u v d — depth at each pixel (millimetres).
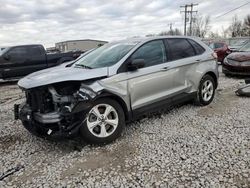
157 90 4797
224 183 2906
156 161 3480
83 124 3852
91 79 3971
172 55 5160
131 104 4395
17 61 11789
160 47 5016
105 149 3953
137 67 4352
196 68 5582
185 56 5426
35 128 3979
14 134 4848
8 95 9172
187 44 5602
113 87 4102
